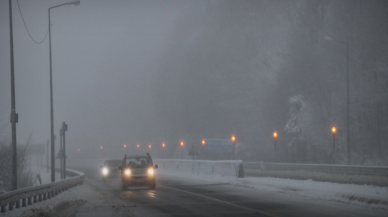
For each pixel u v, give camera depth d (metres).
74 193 21.59
